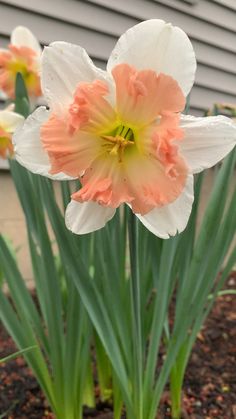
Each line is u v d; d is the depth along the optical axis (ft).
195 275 0.91
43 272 0.98
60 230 0.82
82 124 0.62
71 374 0.98
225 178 0.89
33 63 1.35
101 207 0.67
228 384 1.30
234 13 2.79
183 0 2.48
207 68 2.75
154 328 0.94
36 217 0.94
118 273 0.94
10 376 1.31
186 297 0.91
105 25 2.26
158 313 0.93
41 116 0.64
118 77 0.61
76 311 0.93
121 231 1.07
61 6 2.09
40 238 0.92
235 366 1.41
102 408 1.19
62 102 0.63
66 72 0.61
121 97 0.62
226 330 1.66
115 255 0.93
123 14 2.30
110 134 0.66
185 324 0.92
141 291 0.98
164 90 0.60
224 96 2.92
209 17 2.66
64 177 0.68
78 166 0.65
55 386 1.01
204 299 0.95
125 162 0.65
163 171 0.63
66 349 0.96
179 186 0.61
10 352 1.42
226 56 2.84
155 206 0.62
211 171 2.68
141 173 0.64
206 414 1.17
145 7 2.36
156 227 0.65
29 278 2.15
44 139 0.62
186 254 1.03
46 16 2.06
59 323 0.97
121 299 1.01
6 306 0.99
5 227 2.11
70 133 0.61
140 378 0.90
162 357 1.41
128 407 0.92
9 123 1.01
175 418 1.14
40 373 1.03
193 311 0.93
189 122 0.60
